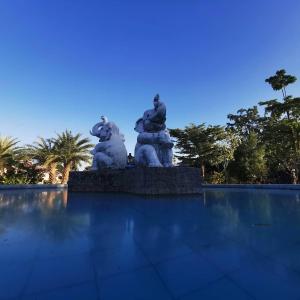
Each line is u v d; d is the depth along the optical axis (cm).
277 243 337
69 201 812
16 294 216
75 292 221
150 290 225
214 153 3606
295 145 3102
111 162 1219
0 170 2895
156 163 1023
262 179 3459
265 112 3894
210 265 271
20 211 597
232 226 430
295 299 210
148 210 599
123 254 302
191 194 990
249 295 217
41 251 312
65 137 3130
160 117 1099
